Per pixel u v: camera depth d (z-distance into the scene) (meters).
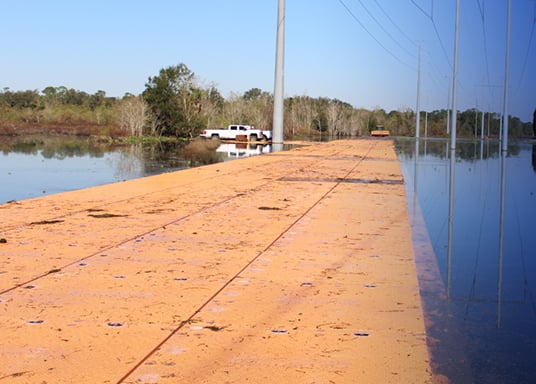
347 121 114.88
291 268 6.71
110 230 8.84
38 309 5.07
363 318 5.03
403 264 7.05
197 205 11.75
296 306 5.30
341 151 36.97
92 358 4.04
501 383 3.86
